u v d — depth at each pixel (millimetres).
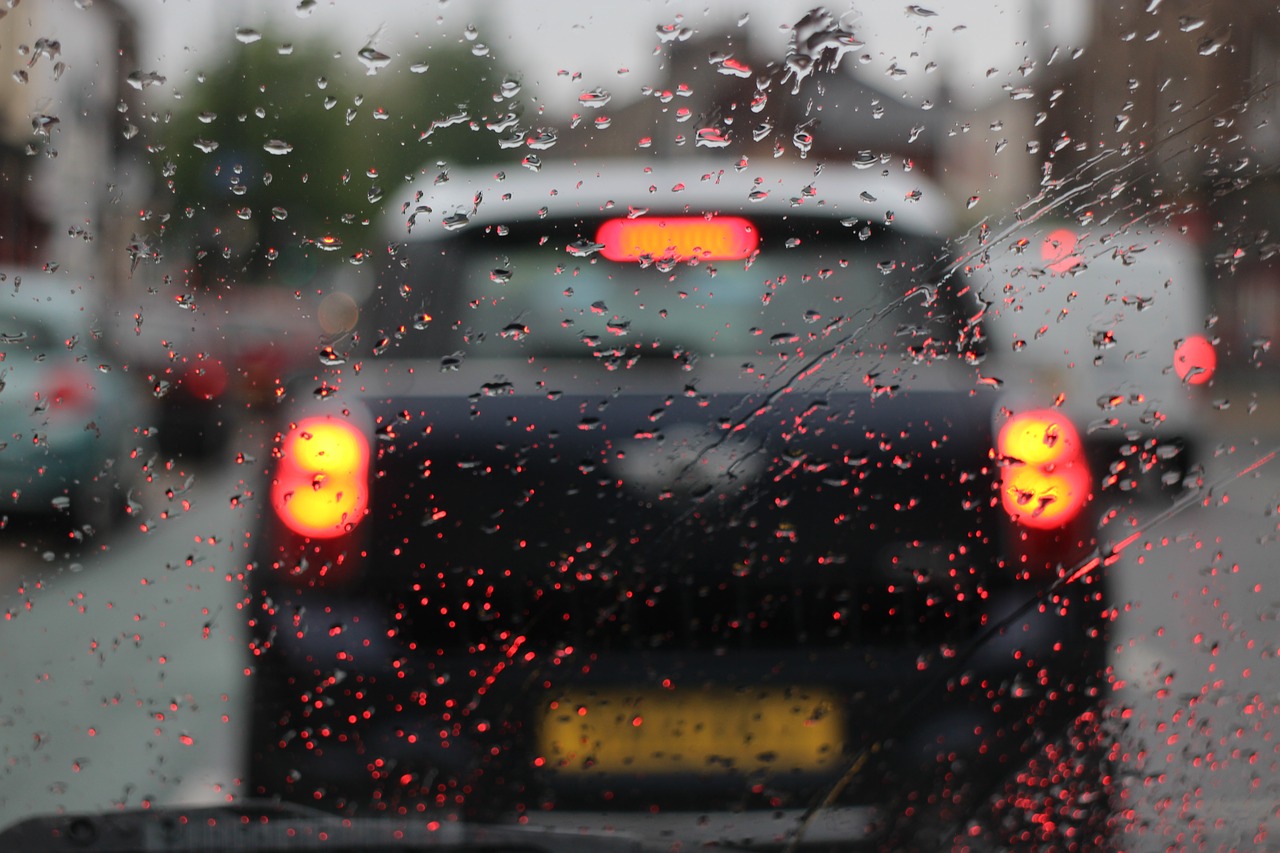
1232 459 4168
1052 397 3988
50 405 3947
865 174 4469
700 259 4203
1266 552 4117
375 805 3609
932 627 3811
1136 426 4047
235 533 3943
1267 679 3895
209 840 2953
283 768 3699
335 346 4191
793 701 3705
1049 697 3773
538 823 3523
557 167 4578
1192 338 4156
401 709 3711
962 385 3955
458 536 3846
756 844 3396
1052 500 3906
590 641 3768
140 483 4012
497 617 3795
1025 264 4246
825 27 4477
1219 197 4336
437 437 3887
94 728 3959
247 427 4000
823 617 3785
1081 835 3412
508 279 4234
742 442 3861
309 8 4445
